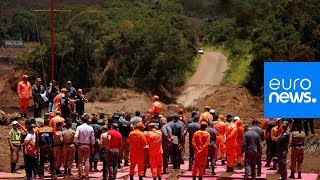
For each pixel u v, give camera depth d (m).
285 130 29.59
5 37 120.19
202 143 29.05
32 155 28.89
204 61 100.50
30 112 69.44
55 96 39.59
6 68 115.81
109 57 95.62
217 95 89.81
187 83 98.12
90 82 95.06
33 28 119.62
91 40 95.00
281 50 79.00
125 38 95.06
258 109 84.56
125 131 34.25
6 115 47.19
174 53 95.62
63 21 110.12
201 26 80.88
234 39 78.31
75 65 95.31
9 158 39.47
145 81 94.81
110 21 99.75
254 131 29.70
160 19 97.56
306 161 38.44
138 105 89.00
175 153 33.69
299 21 75.88
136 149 28.83
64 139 30.53
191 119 34.56
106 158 28.39
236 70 95.50
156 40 95.69
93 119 32.94
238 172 33.28
